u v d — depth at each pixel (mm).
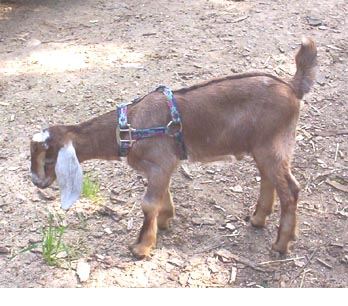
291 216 1831
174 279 1797
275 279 1812
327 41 3078
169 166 1778
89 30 3189
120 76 2756
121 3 3512
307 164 2279
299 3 3459
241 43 3041
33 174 1751
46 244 1834
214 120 1762
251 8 3400
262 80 1765
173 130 1753
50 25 3256
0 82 2725
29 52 2980
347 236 1965
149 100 1767
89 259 1852
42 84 2707
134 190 2133
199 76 2760
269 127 1744
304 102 2623
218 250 1902
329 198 2125
